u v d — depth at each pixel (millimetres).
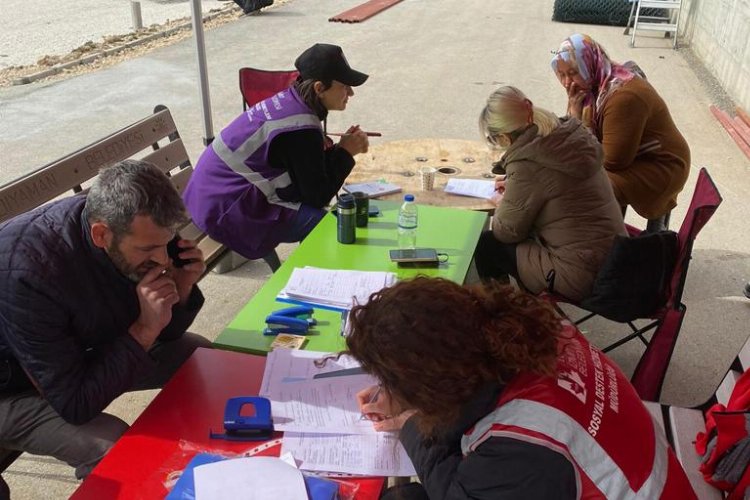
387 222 3344
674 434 2451
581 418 1422
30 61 10234
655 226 4402
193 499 1652
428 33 12602
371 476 1771
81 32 12461
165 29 12406
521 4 16312
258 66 9891
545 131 3135
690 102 8500
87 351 2309
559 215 3256
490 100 3207
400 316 1425
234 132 3713
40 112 7836
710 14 10508
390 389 1471
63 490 2850
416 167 4234
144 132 3701
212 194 3729
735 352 3822
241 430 1908
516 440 1384
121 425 2354
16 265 2033
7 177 6066
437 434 1588
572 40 4168
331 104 3693
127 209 1990
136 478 1765
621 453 1421
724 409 2330
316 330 2406
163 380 2730
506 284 1600
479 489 1410
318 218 3779
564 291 3346
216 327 4000
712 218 5418
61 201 2232
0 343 2271
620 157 4051
